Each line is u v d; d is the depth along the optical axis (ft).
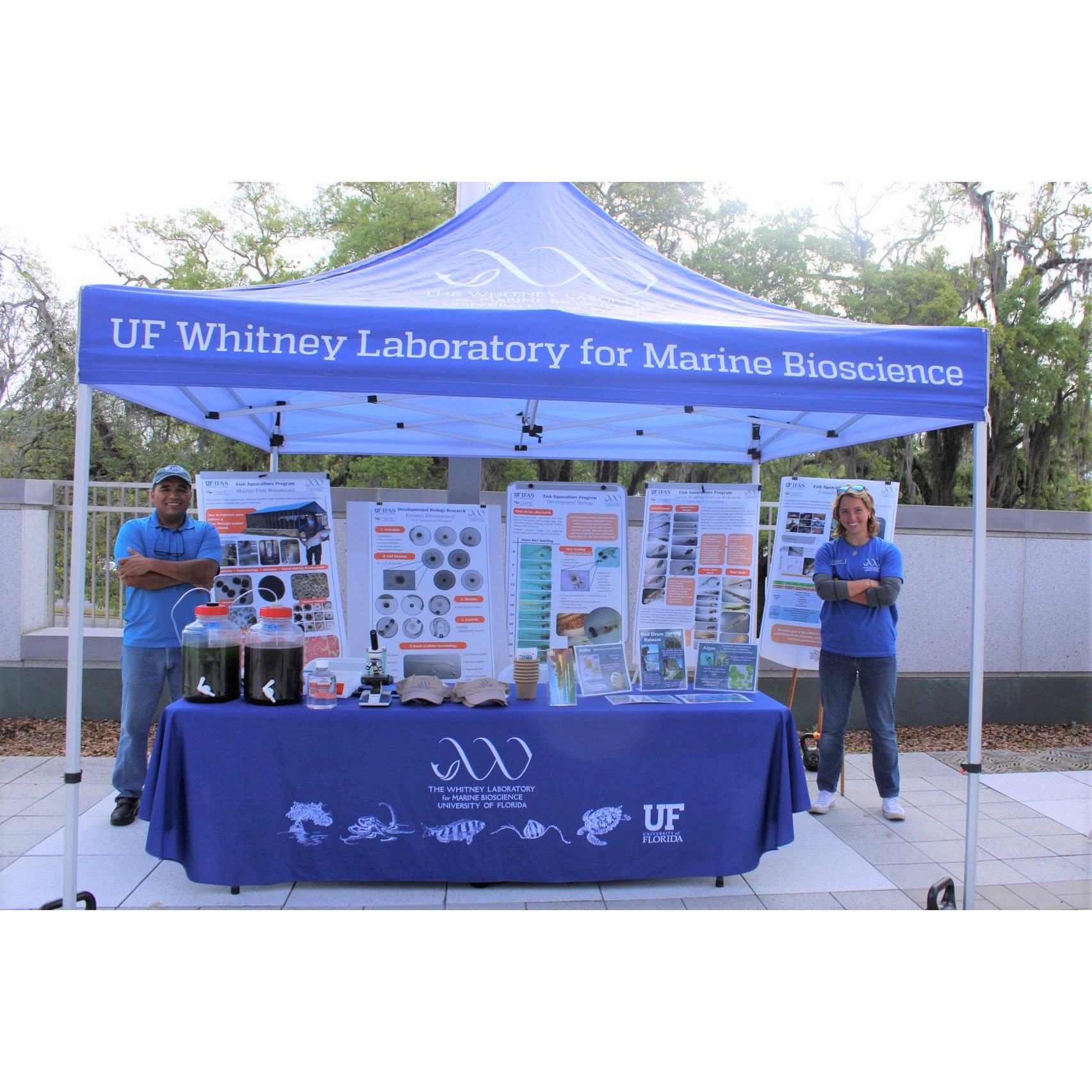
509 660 13.09
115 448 57.52
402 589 12.73
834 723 15.14
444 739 11.02
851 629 14.76
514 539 13.15
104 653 20.03
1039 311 61.26
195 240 57.72
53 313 57.67
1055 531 22.33
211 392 13.20
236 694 11.27
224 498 13.07
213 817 10.76
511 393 9.31
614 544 13.33
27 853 12.67
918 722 22.15
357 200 53.06
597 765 11.28
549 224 14.30
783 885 12.10
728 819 11.55
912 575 21.89
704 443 17.37
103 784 16.06
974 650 10.89
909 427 12.85
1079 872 13.00
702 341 9.68
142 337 8.95
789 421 15.03
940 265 58.49
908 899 11.68
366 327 9.20
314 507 13.12
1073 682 22.57
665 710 11.39
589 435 17.34
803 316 11.87
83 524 9.66
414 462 49.90
